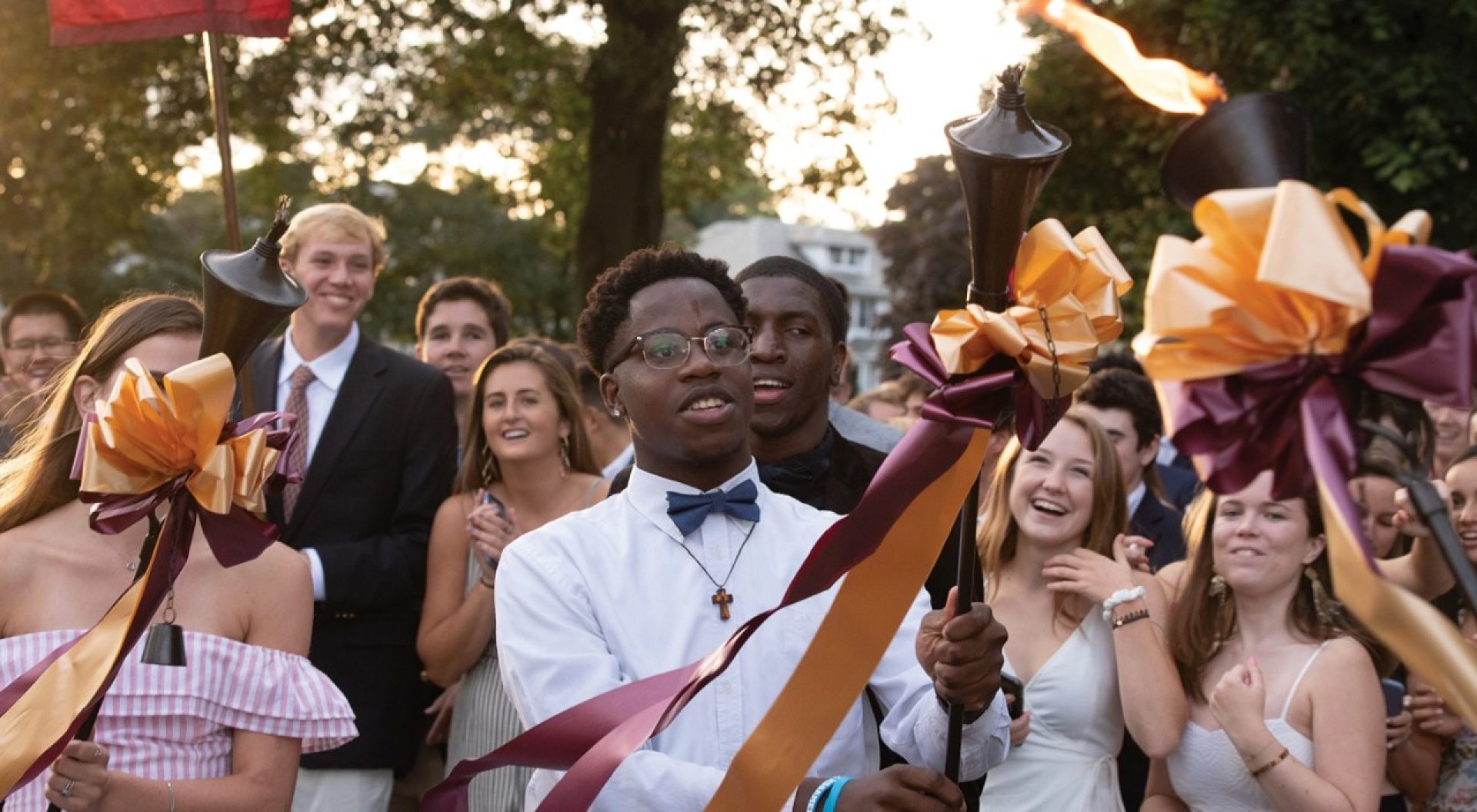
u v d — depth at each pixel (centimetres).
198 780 265
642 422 264
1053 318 195
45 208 2070
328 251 473
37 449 280
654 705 228
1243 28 1294
